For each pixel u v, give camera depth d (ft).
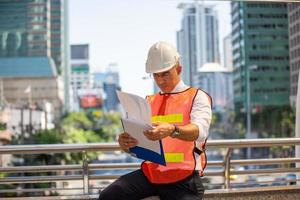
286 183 12.25
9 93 207.10
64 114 193.47
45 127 154.10
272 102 195.62
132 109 7.29
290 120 164.14
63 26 221.05
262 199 11.75
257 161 11.87
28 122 145.48
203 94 7.95
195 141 7.89
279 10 204.03
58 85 212.43
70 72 216.54
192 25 200.54
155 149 7.34
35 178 11.02
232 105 210.18
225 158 11.64
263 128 186.91
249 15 206.18
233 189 11.57
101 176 11.24
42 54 213.66
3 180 10.93
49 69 212.43
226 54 212.02
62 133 150.51
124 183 8.27
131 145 7.52
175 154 8.02
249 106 196.54
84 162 11.05
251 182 11.93
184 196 7.89
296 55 141.28
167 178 7.97
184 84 8.27
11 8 214.28
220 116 208.74
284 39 203.41
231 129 204.13
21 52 213.05
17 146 10.55
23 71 211.00
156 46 7.96
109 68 219.82
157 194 8.36
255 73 200.44
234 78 210.18
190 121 7.80
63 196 10.98
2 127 133.80
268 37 202.80
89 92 211.20
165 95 8.27
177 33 197.98
